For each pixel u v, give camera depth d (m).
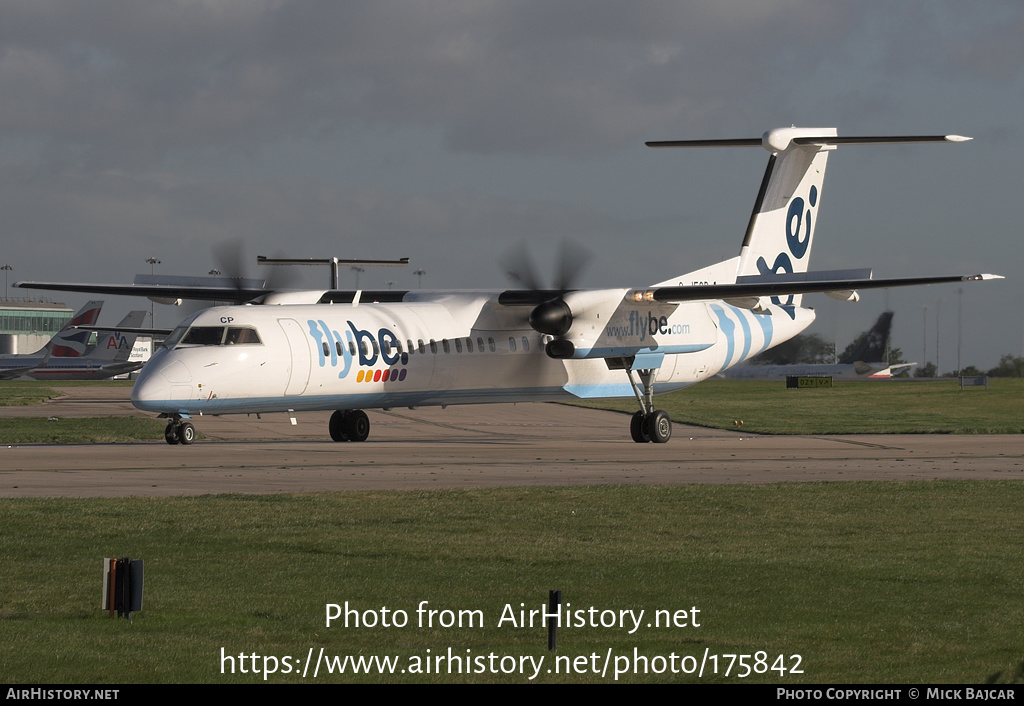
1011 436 93.19
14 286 85.38
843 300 80.62
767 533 39.34
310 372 72.31
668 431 85.69
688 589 30.33
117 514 40.88
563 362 84.75
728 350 91.50
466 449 74.62
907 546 36.94
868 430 103.88
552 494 48.06
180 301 88.88
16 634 24.72
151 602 28.02
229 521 39.91
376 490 48.84
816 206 95.19
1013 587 30.75
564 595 29.53
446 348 79.19
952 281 72.50
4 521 39.16
